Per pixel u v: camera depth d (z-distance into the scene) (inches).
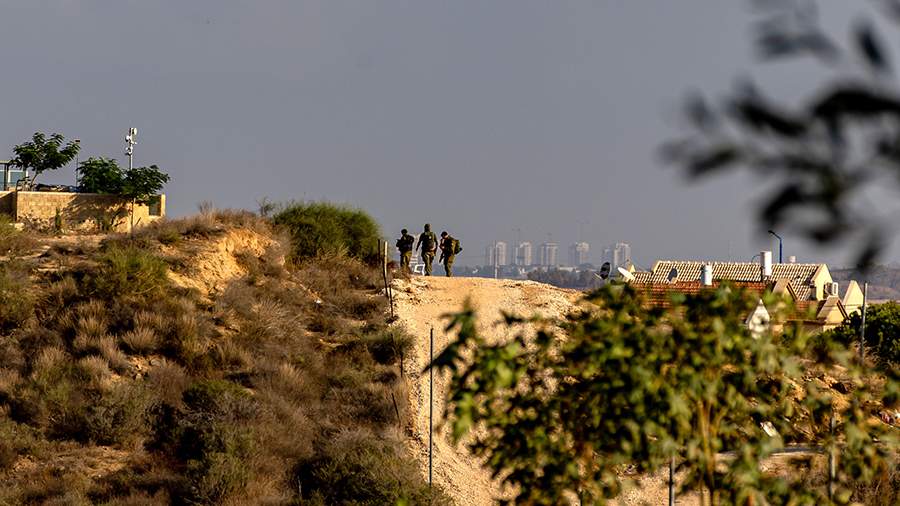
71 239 5738.2
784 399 973.2
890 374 945.5
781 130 249.3
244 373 4505.4
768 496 941.2
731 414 961.5
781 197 253.3
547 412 928.3
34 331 4498.0
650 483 3499.0
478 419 883.4
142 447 3811.5
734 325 866.8
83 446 3772.1
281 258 5969.5
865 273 252.7
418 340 5191.9
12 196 7175.2
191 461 3558.1
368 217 6707.7
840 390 3971.5
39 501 3378.4
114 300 4795.8
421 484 3521.2
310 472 3646.7
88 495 3430.1
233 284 5334.6
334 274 6008.9
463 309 873.5
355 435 3895.2
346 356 4950.8
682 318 886.4
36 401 3934.5
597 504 933.2
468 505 3609.7
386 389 4485.7
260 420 4003.4
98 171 7578.7
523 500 938.7
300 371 4648.1
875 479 2701.8
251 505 3344.0
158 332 4660.4
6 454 3587.6
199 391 4136.3
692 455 872.9
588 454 927.0
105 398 3917.3
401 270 6407.5
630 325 868.0
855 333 6250.0
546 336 913.5
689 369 840.9
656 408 857.5
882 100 237.9
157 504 3331.7
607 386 848.9
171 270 5305.1
